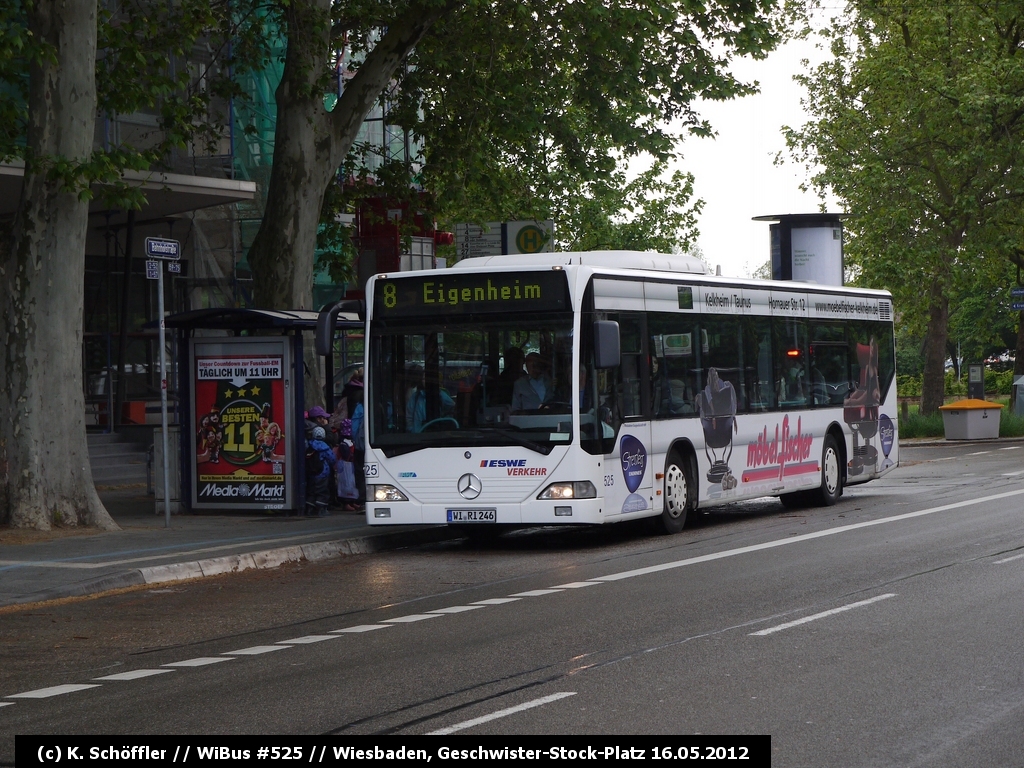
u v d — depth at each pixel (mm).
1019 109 41656
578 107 26688
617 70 24562
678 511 17031
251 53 24578
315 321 19094
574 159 26547
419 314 15836
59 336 17562
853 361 22047
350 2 23875
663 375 16766
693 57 24891
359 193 28469
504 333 15516
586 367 15320
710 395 17781
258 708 7336
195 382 19422
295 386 19062
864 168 41500
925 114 42281
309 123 22859
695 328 17547
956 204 41625
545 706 7141
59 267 17562
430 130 27391
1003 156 41781
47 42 16766
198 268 33812
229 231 34188
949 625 9508
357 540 16188
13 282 17562
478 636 9594
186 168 30688
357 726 6797
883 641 8938
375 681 8000
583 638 9328
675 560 14031
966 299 77812
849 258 43969
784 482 19578
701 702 7180
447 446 15586
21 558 14742
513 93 25609
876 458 22656
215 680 8289
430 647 9195
